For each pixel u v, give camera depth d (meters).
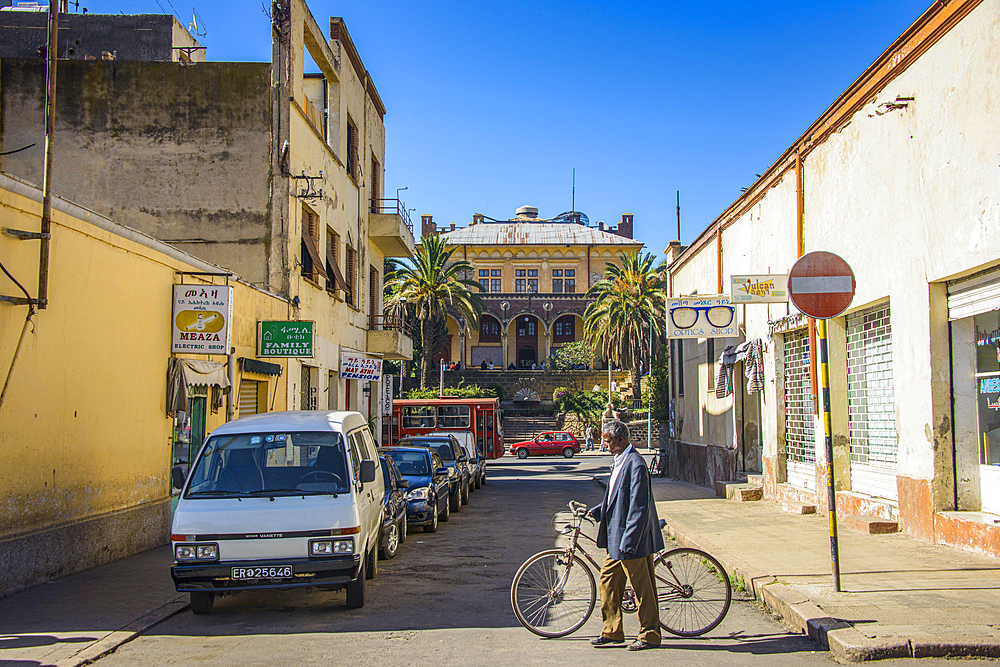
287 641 6.32
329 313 20.34
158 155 16.81
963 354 9.04
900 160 9.78
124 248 10.45
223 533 6.98
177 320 11.87
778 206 14.22
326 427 8.16
